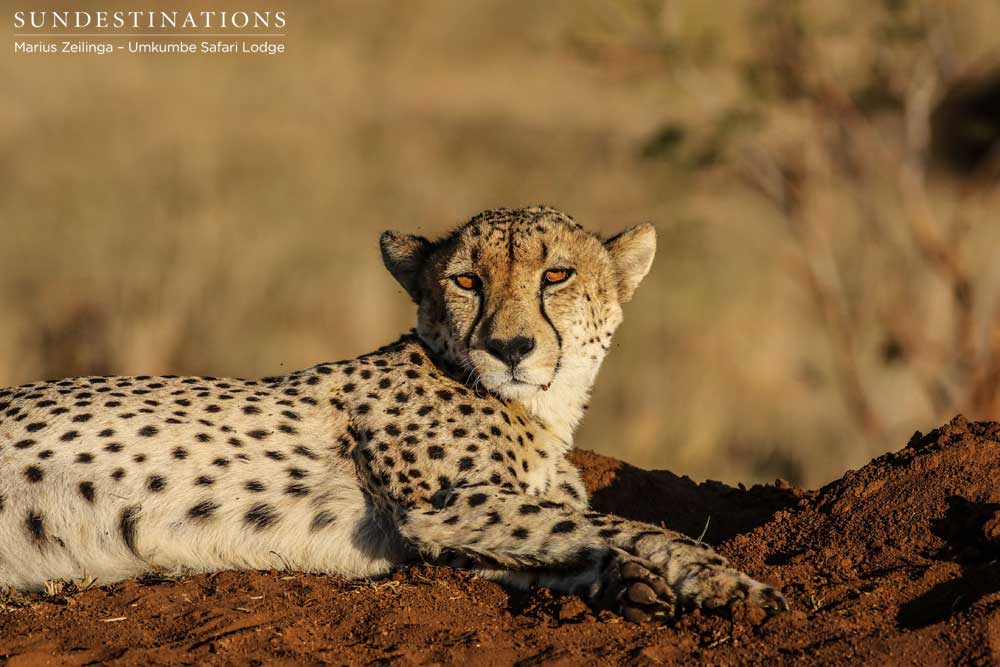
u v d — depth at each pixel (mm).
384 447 6398
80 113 21828
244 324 15375
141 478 6258
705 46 13500
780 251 15375
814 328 15289
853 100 14062
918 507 6078
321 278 16297
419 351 6887
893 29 13258
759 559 6070
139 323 14656
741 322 15117
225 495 6305
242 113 23312
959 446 6312
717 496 7809
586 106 26719
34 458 6234
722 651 5070
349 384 6715
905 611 5316
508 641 5246
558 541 5730
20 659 5082
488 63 28766
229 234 16859
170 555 6277
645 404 13664
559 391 6828
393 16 29500
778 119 13734
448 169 23344
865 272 13797
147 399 6516
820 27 13617
